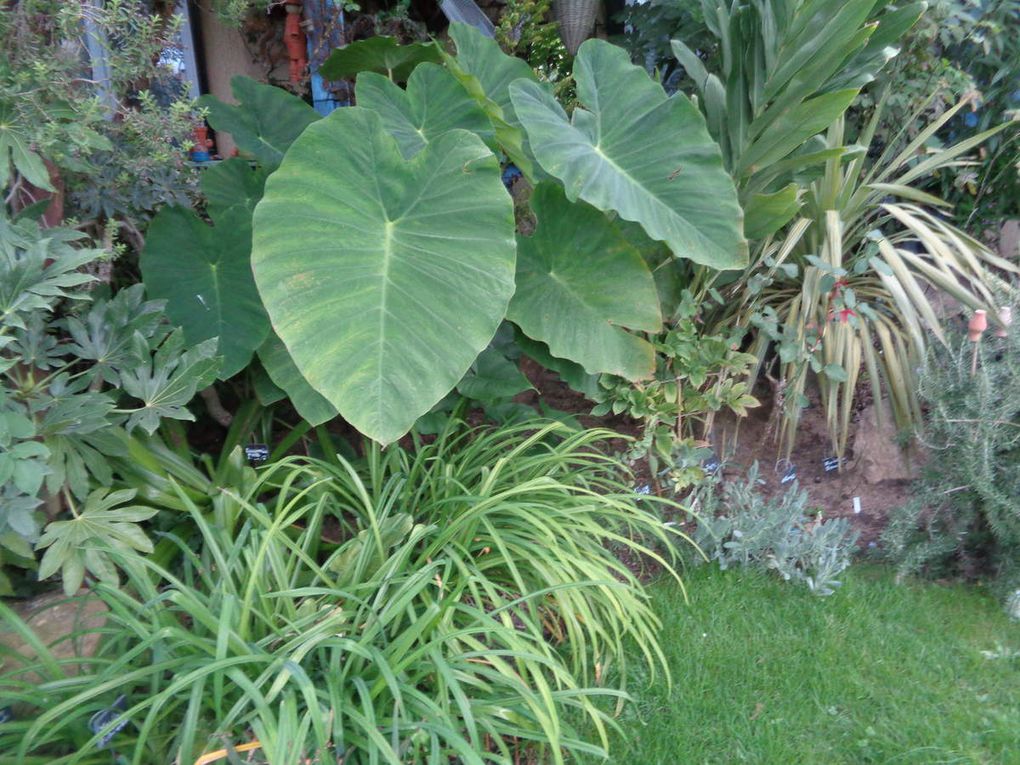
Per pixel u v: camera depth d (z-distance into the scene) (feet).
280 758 4.32
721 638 7.80
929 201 10.80
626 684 7.19
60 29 6.91
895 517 8.81
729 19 9.14
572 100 13.50
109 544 6.37
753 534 8.61
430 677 5.90
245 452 8.93
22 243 6.06
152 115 7.74
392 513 7.73
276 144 9.93
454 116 8.62
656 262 9.89
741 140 9.50
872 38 8.98
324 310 6.68
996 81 12.12
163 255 8.36
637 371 8.80
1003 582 8.45
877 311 10.50
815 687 7.16
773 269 9.47
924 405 9.66
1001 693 7.11
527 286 8.73
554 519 7.14
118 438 6.87
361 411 6.59
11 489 5.71
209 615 5.33
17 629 5.25
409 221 7.11
